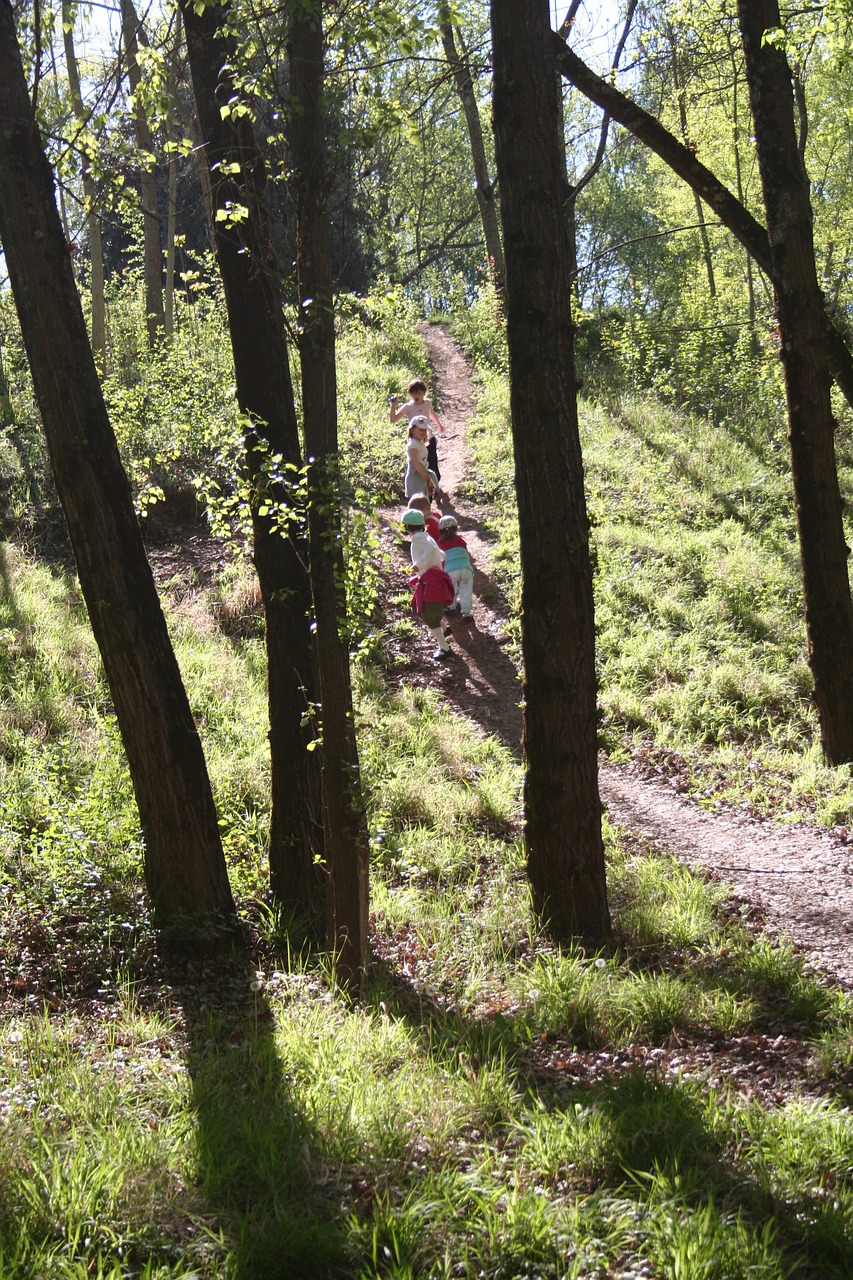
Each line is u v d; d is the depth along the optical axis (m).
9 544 12.60
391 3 5.45
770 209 9.12
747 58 9.07
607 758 10.06
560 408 6.33
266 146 6.14
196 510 14.02
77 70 13.57
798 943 6.49
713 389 22.77
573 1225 3.35
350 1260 3.20
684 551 14.50
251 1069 4.59
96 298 17.83
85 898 6.50
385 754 9.31
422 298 45.72
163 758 6.09
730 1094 4.49
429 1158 3.79
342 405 19.34
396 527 15.01
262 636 11.66
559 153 6.32
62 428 5.68
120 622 5.92
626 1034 5.17
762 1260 3.22
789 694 11.21
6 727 8.87
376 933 6.57
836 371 9.27
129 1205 3.33
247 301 6.52
